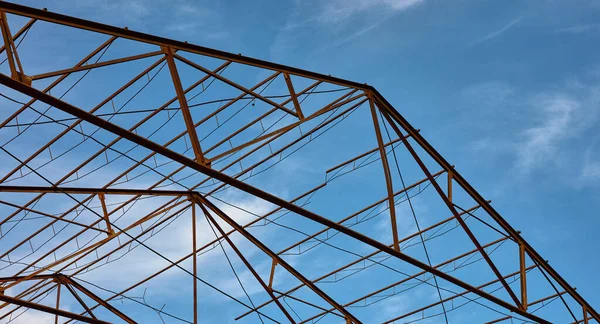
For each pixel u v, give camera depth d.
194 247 25.95
